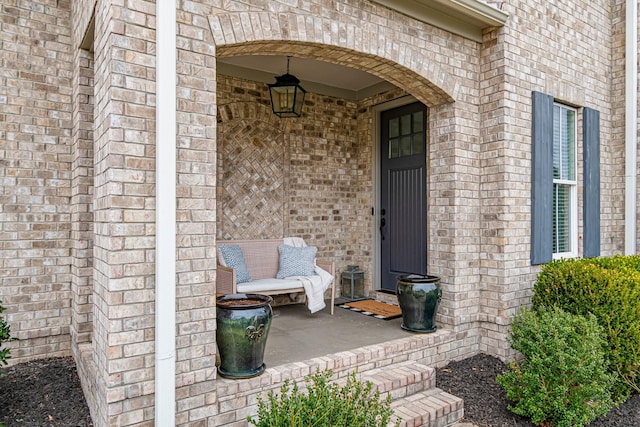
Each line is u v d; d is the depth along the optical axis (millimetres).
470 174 4441
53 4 3980
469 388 3695
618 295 3588
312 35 3260
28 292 3875
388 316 4922
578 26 5336
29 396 3266
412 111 5777
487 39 4473
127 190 2529
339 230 6270
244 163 5352
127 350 2518
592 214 5535
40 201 3928
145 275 2580
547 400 2988
